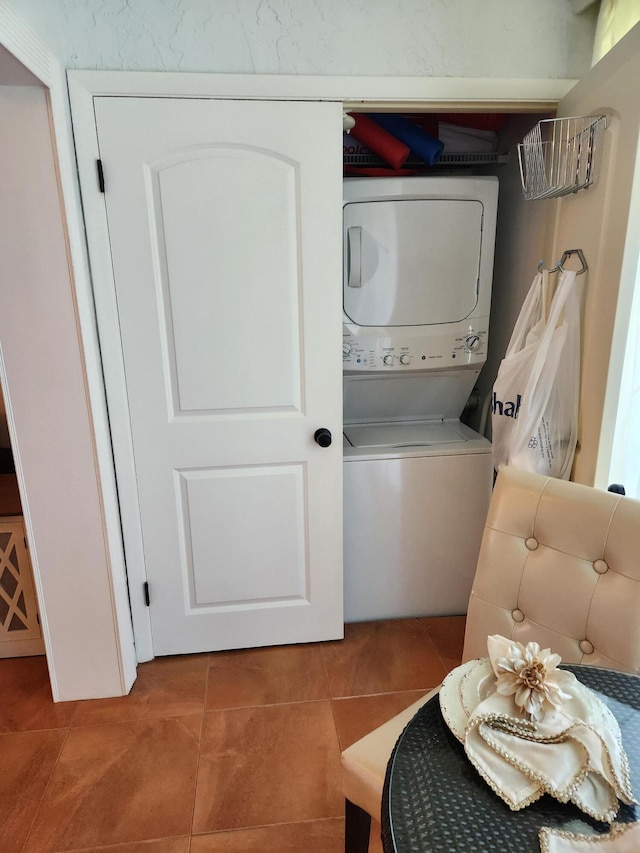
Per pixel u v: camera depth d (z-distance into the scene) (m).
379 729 1.23
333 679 1.98
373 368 2.19
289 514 2.02
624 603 1.10
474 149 2.25
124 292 1.75
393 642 2.18
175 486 1.94
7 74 1.36
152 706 1.87
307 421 1.93
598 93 1.51
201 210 1.72
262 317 1.83
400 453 2.14
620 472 1.60
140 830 1.46
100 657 1.87
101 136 1.63
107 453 1.80
